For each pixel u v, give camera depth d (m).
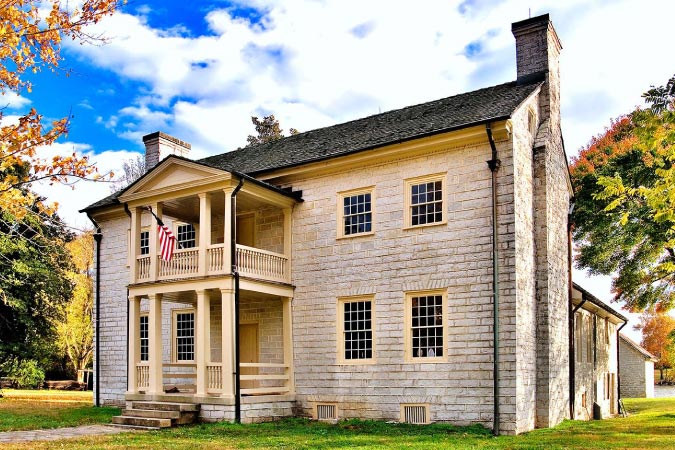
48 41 8.09
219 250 17.42
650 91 10.84
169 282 18.06
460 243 16.27
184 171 18.22
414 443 12.77
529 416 15.60
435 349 16.34
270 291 18.19
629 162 22.44
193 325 21.72
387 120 21.02
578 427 15.91
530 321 16.20
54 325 31.23
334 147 19.70
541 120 18.41
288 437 13.91
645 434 14.26
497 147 16.00
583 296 21.08
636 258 24.03
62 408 21.83
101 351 23.56
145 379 18.52
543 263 16.97
